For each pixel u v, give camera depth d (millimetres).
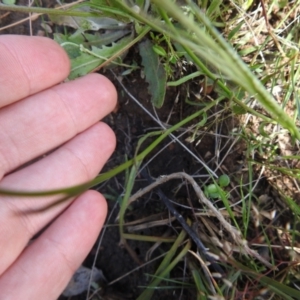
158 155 103
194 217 100
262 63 94
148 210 105
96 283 108
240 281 97
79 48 97
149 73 95
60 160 91
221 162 99
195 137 100
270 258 97
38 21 103
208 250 96
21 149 90
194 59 74
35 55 87
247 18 95
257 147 97
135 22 89
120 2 55
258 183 99
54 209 91
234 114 94
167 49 95
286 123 56
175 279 102
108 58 96
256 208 98
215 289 95
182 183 101
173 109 100
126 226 105
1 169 89
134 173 84
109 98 94
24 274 88
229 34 90
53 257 90
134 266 107
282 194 95
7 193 55
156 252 105
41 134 90
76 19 97
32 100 89
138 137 103
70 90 90
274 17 97
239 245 91
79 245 92
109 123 104
